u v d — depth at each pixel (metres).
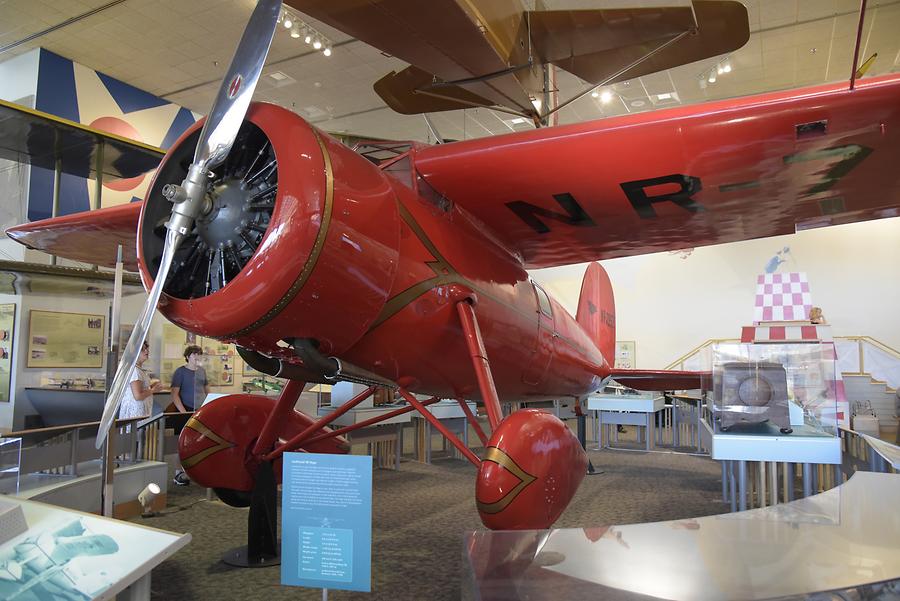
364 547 1.74
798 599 0.98
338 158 1.97
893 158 2.41
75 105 8.06
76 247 3.69
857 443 2.97
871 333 10.95
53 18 7.05
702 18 3.99
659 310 12.53
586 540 1.24
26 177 5.80
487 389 2.35
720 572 1.10
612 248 3.47
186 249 2.02
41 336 6.61
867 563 1.13
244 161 2.00
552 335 3.59
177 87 8.83
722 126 2.25
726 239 3.40
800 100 2.12
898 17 6.84
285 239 1.80
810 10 6.71
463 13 3.08
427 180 2.61
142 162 5.75
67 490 3.01
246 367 8.22
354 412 5.07
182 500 4.04
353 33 3.27
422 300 2.36
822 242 11.41
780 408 3.33
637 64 4.43
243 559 2.76
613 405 6.86
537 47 4.23
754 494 3.89
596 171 2.53
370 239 1.99
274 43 7.60
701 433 6.35
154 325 7.20
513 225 3.02
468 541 1.23
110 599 1.31
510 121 9.83
